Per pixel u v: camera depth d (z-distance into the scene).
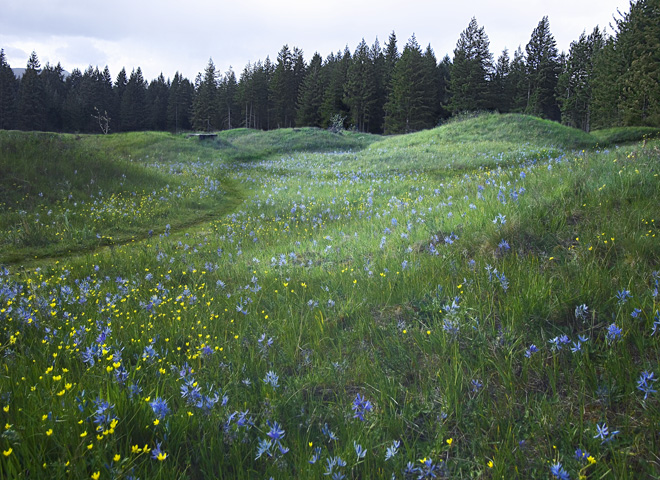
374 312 5.20
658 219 5.63
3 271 8.24
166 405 3.21
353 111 78.25
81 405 3.14
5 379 3.79
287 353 4.49
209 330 5.15
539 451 3.08
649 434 3.08
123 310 6.00
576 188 7.04
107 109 93.69
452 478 2.93
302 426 3.45
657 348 3.72
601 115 59.72
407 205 10.68
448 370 3.84
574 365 3.79
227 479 2.91
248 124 95.88
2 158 15.22
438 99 86.75
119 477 2.63
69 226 12.10
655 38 47.44
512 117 36.34
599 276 4.69
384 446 3.18
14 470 2.61
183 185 19.72
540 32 73.00
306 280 6.59
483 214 7.15
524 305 4.48
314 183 20.33
